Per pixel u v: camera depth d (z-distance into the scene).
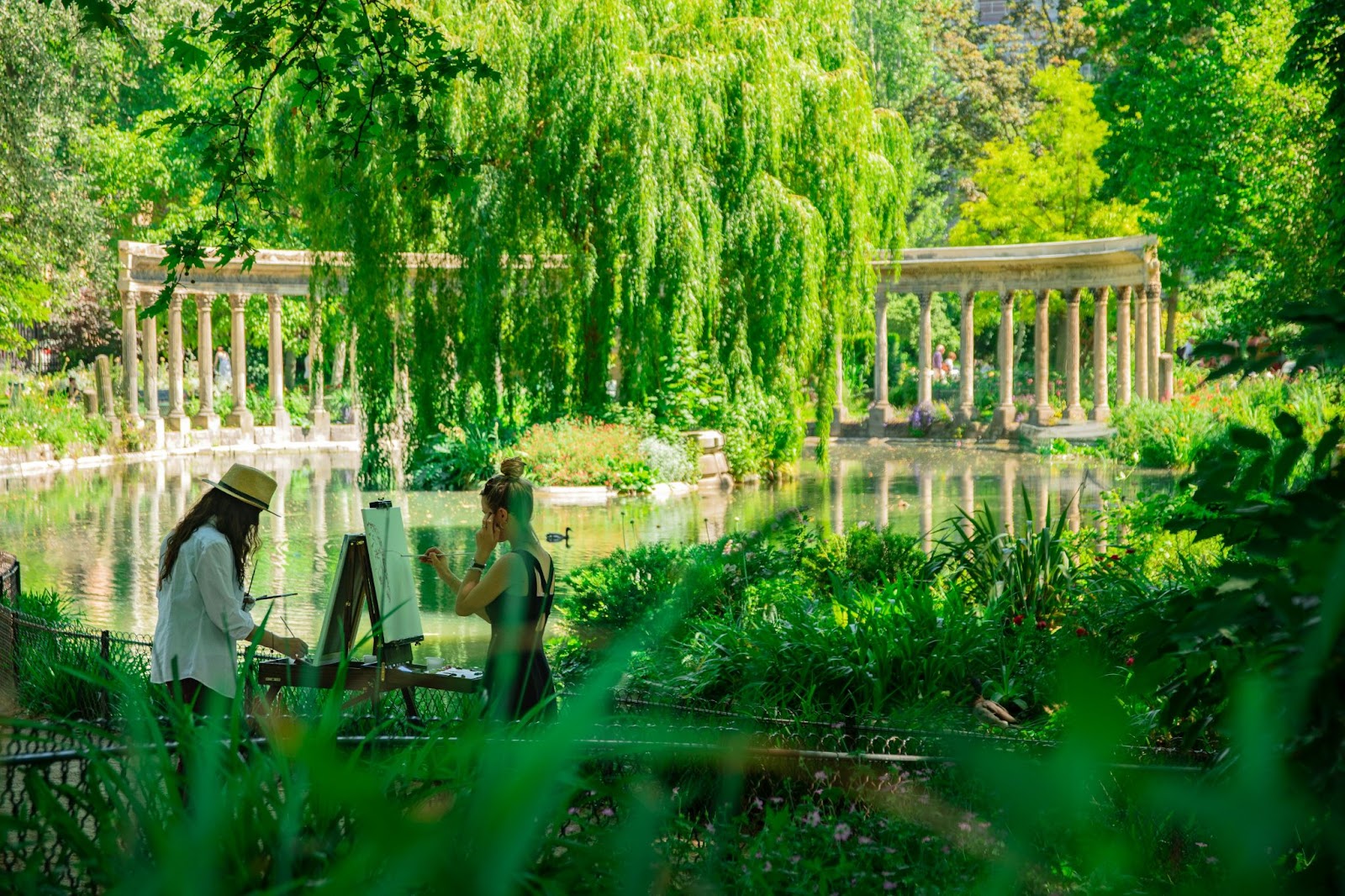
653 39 25.70
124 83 38.81
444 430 27.89
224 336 49.94
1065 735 0.76
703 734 3.06
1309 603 1.64
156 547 19.64
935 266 42.97
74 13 29.91
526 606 5.80
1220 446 2.20
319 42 9.54
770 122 25.50
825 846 3.91
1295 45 10.69
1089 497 24.48
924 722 6.82
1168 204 25.70
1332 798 1.30
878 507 23.70
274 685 6.50
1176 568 9.74
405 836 0.96
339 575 6.68
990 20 86.06
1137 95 27.17
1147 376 39.03
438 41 9.62
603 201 24.64
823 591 10.54
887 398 46.34
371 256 23.14
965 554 11.12
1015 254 41.38
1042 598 9.59
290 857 1.68
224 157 10.01
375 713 4.65
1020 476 29.62
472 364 24.56
